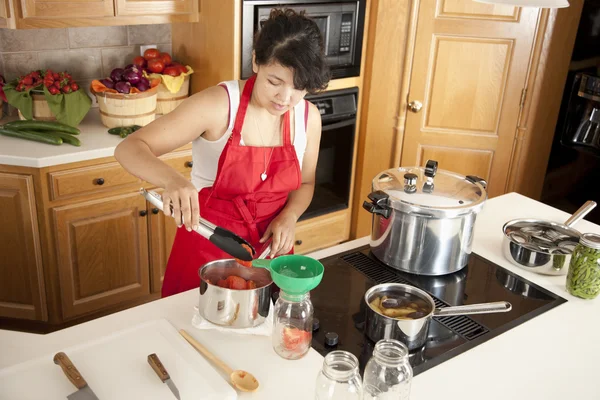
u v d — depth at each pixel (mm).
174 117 1603
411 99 3248
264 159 1716
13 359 1243
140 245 2768
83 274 2662
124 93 2643
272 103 1538
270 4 2721
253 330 1361
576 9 3043
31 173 2393
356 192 3490
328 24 2953
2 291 2619
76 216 2545
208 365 1228
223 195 1764
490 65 3156
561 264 1714
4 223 2482
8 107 2857
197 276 1736
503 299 1599
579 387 1272
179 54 3072
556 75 3186
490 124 3275
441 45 3139
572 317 1532
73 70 2967
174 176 1422
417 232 1631
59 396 1128
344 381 1048
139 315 1421
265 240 1715
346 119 3207
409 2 3059
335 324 1454
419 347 1363
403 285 1446
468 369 1309
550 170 3402
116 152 1533
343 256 1780
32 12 2395
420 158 3389
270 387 1217
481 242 1922
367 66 3215
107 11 2562
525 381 1281
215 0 2723
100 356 1235
